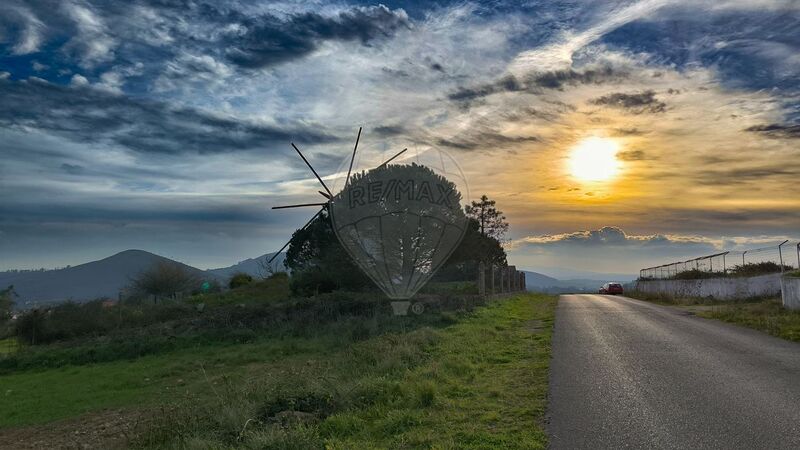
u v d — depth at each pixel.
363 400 8.84
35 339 29.00
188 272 56.38
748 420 7.24
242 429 7.56
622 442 6.50
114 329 29.92
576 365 11.48
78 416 13.25
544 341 15.27
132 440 9.20
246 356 19.56
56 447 10.59
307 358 18.02
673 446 6.32
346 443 6.81
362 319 23.25
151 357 23.05
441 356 12.77
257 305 29.34
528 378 10.29
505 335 16.92
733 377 9.99
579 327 18.92
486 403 8.48
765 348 13.52
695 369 10.81
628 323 20.23
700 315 23.59
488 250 39.88
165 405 12.59
